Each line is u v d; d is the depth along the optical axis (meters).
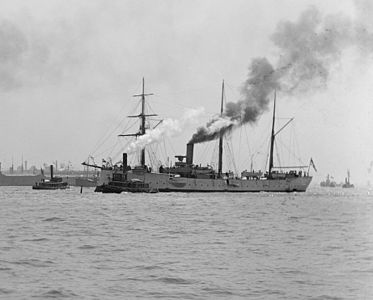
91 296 28.67
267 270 35.94
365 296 28.94
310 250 45.41
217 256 42.03
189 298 28.44
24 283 31.62
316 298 28.42
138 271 35.41
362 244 49.78
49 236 55.44
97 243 49.78
